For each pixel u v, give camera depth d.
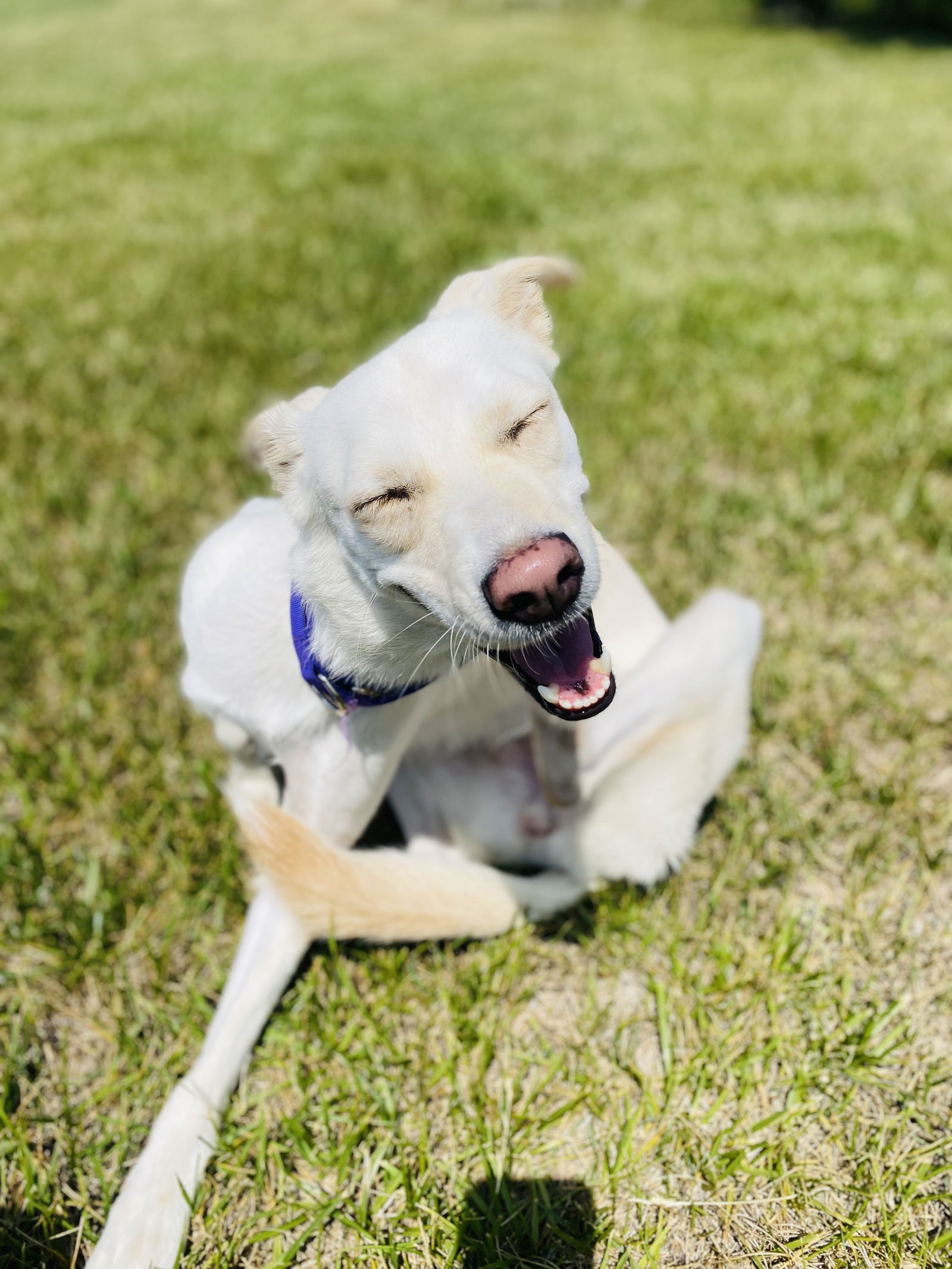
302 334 1.18
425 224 1.58
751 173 1.77
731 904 0.58
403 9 5.12
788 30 4.05
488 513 0.38
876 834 0.59
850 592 0.77
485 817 0.59
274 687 0.50
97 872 0.58
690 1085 0.49
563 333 1.15
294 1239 0.45
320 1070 0.50
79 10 5.54
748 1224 0.44
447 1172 0.47
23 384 1.11
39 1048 0.52
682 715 0.57
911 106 2.37
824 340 1.10
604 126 2.27
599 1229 0.44
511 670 0.43
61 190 1.89
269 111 2.58
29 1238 0.44
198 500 0.90
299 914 0.51
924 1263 0.42
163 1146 0.46
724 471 0.93
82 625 0.77
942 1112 0.48
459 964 0.56
